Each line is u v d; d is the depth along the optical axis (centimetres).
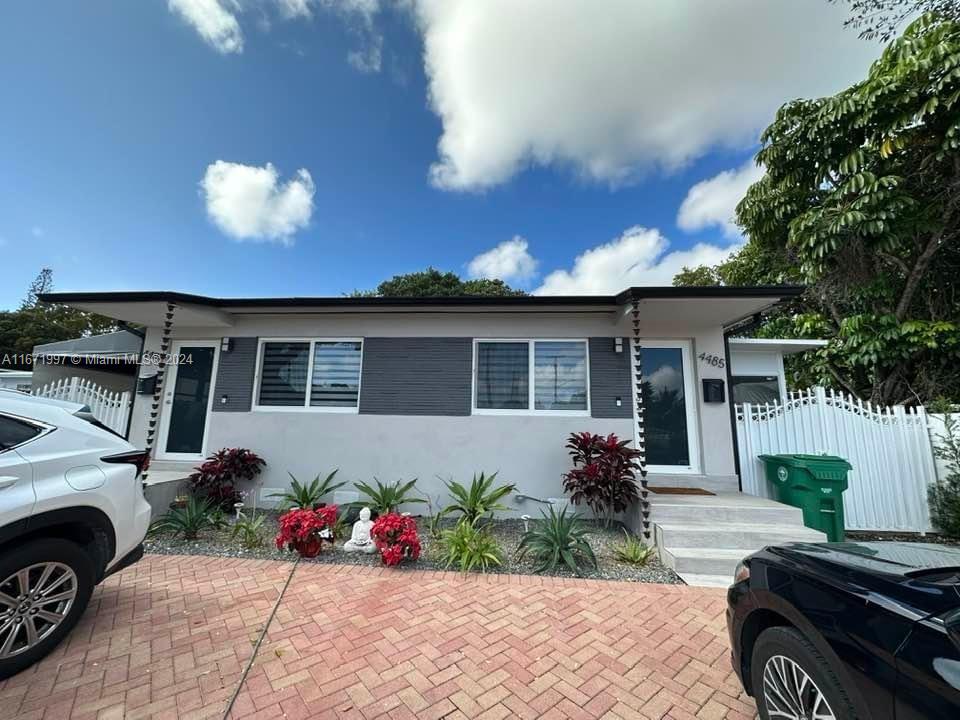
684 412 689
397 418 697
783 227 911
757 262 1177
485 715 223
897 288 873
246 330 748
